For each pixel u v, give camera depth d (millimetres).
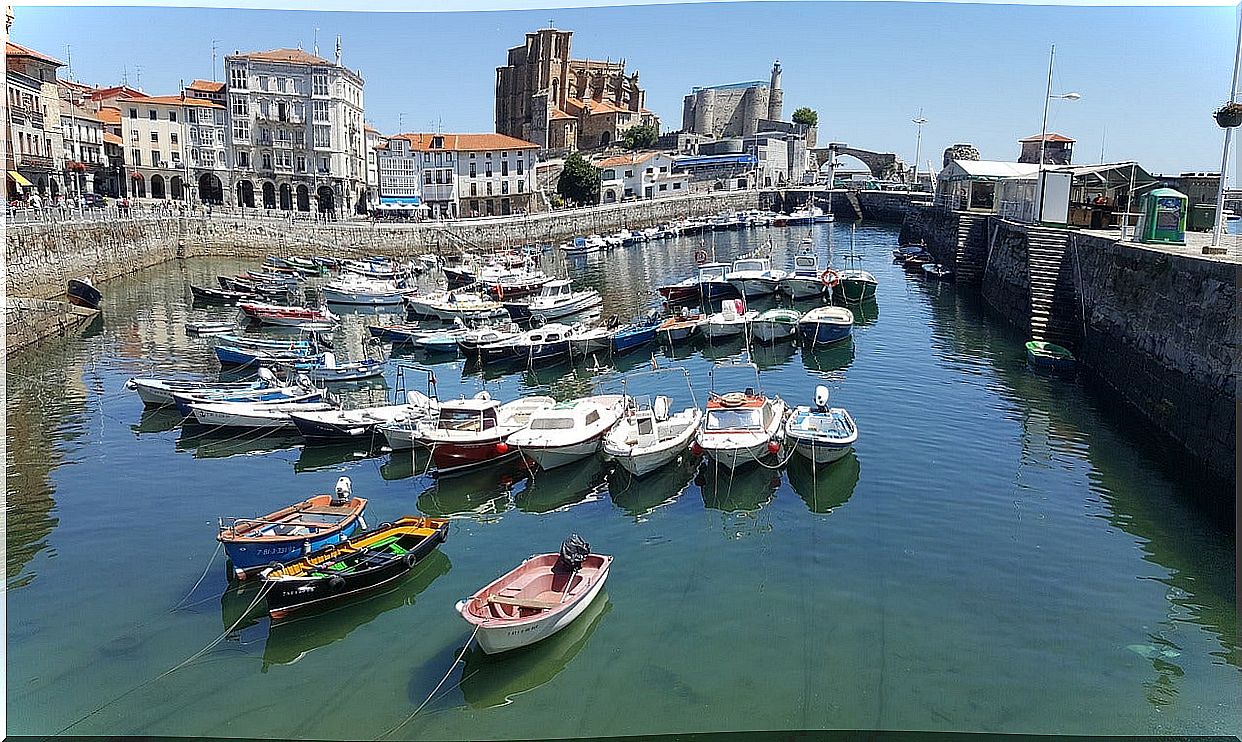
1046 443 24250
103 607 16516
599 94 148000
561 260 74812
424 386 33156
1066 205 41438
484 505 21625
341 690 14078
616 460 23359
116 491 22141
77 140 69750
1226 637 14805
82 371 33844
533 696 13742
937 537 18703
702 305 48344
